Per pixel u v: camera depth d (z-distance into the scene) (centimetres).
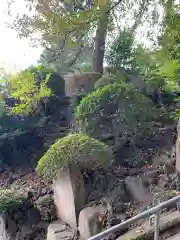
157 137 393
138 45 553
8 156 488
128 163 368
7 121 513
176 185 308
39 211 348
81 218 304
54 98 546
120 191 317
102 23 388
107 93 409
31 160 472
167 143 382
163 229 256
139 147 386
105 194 322
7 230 339
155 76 470
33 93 508
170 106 454
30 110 512
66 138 350
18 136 493
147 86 481
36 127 509
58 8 362
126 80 522
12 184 424
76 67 650
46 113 532
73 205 315
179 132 341
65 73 616
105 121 398
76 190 318
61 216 340
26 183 412
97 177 331
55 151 339
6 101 543
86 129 401
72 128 488
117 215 292
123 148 384
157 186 314
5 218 339
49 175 338
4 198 348
